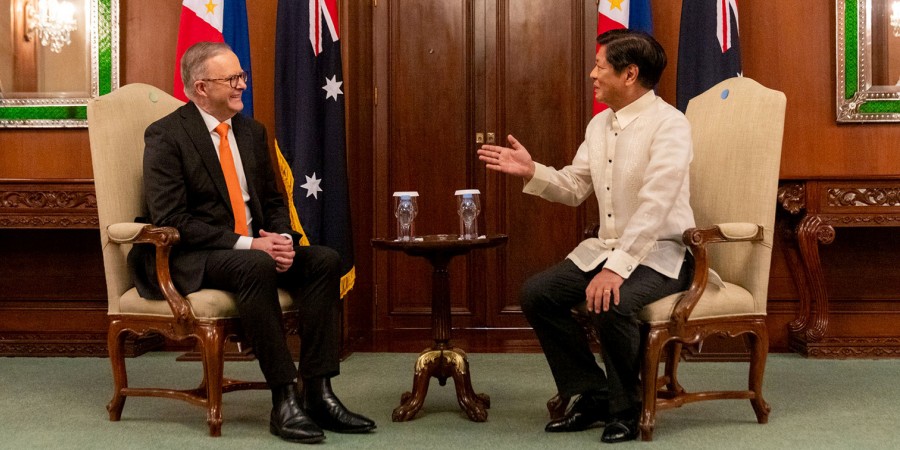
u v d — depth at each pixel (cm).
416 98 511
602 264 273
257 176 308
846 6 432
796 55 438
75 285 452
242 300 265
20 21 450
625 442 259
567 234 502
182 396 281
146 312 280
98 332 446
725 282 287
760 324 278
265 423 287
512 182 505
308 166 406
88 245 452
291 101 414
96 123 293
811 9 438
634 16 414
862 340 413
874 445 253
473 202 310
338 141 415
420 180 511
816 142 438
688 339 265
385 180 512
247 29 421
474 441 262
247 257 266
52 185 411
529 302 276
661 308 262
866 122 434
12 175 452
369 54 506
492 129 505
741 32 441
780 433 268
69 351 429
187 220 279
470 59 508
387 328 513
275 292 268
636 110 282
